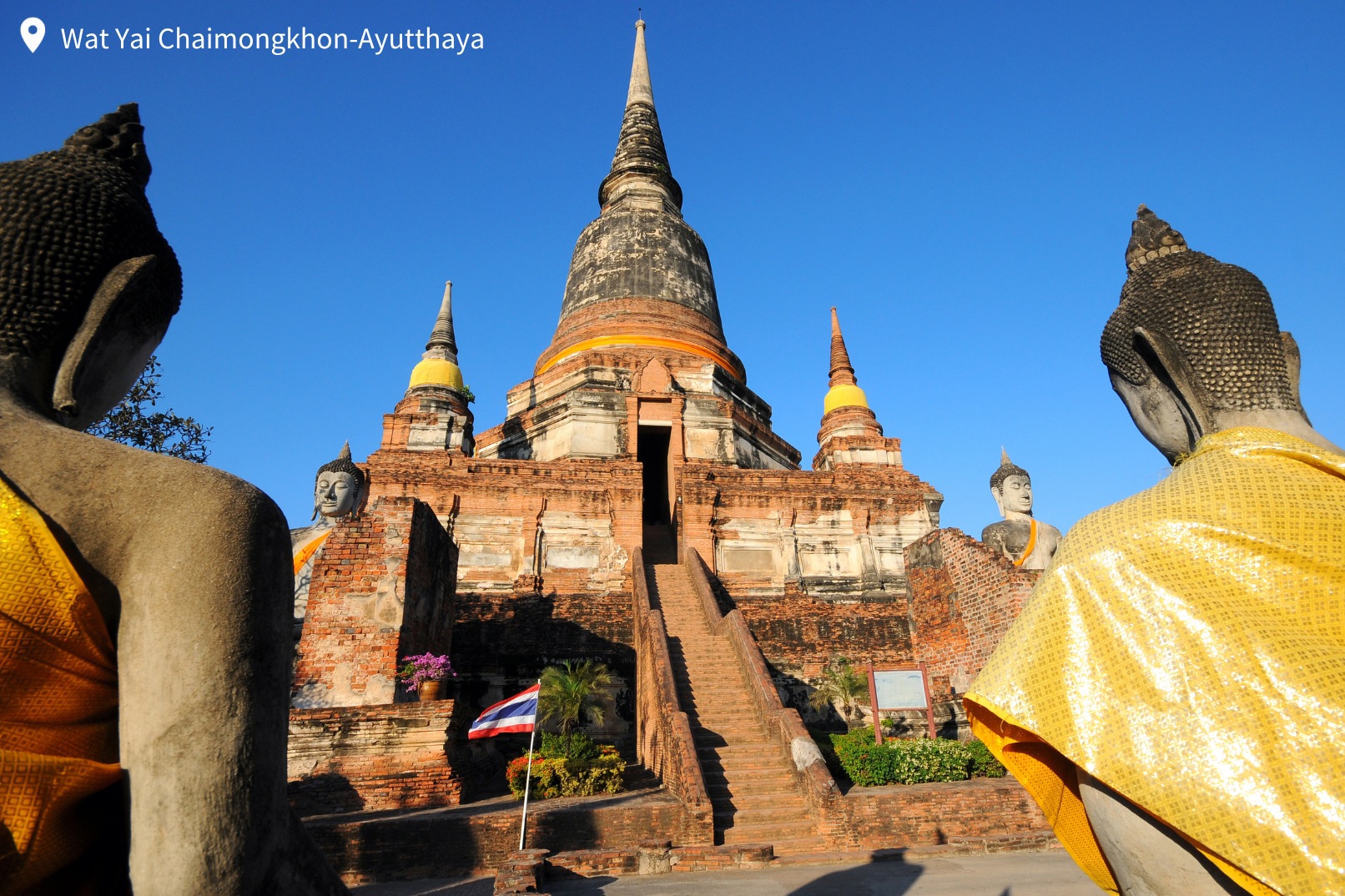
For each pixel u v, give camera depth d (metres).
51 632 1.60
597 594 24.12
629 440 30.12
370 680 14.77
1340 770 1.53
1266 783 1.56
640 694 19.09
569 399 30.95
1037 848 11.60
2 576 1.56
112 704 1.73
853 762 15.06
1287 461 1.95
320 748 13.19
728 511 27.22
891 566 26.88
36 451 1.76
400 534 15.92
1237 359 2.27
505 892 9.06
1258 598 1.77
